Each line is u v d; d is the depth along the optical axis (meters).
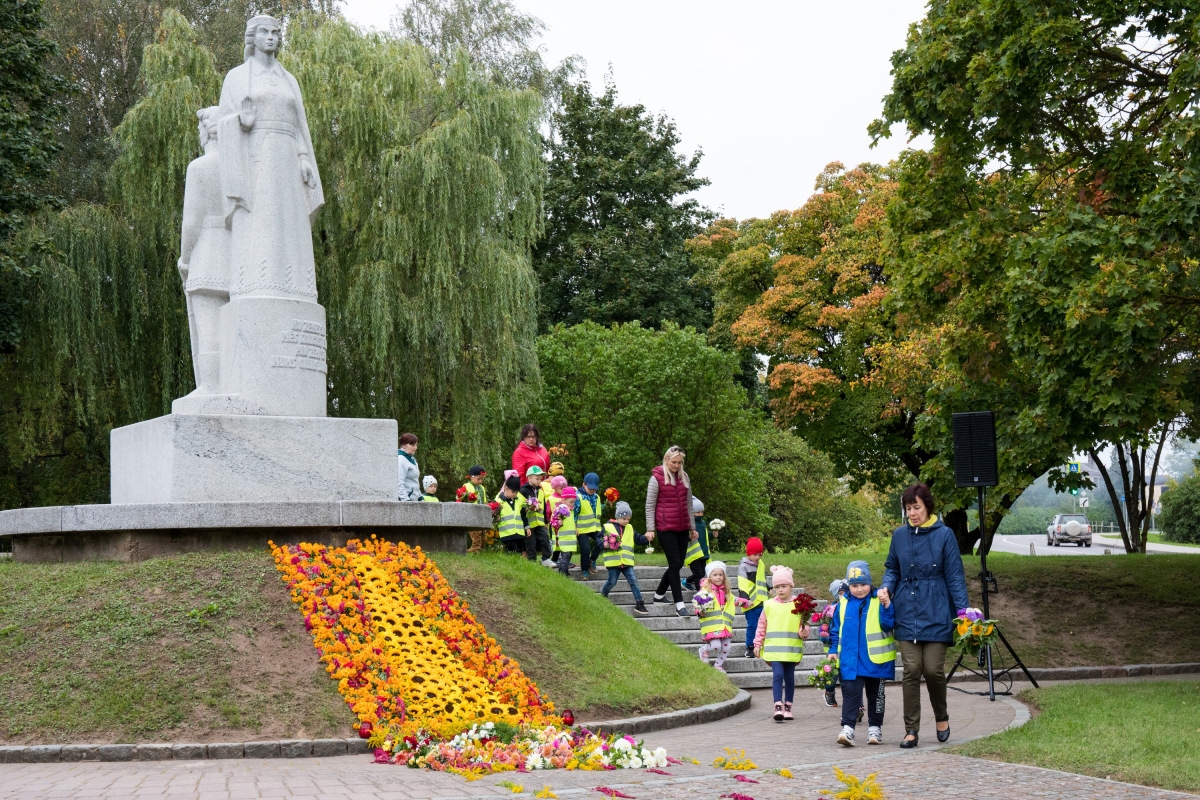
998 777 7.13
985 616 12.88
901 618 9.08
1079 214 13.47
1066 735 8.71
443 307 23.12
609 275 43.47
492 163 23.27
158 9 32.12
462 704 9.05
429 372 23.94
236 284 12.34
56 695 8.85
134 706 8.70
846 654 9.22
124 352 23.67
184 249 12.70
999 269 15.52
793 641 11.05
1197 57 13.12
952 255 15.88
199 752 8.12
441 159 22.77
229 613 9.90
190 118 22.45
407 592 10.80
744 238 35.62
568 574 17.81
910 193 17.34
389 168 22.89
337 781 6.96
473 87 24.61
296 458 11.85
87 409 23.64
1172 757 7.54
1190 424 18.72
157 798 6.22
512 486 16.34
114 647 9.42
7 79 23.08
